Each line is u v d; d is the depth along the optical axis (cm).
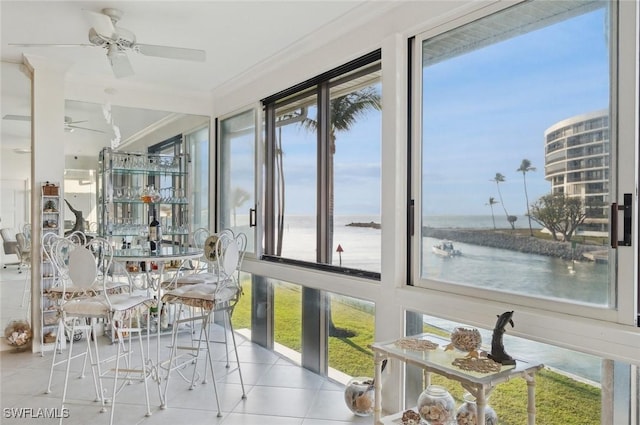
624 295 175
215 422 264
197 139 513
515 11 214
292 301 379
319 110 363
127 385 318
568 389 191
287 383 326
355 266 323
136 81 453
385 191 278
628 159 173
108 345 412
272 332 405
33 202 389
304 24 312
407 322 268
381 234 283
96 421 263
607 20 180
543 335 197
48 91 394
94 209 448
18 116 401
